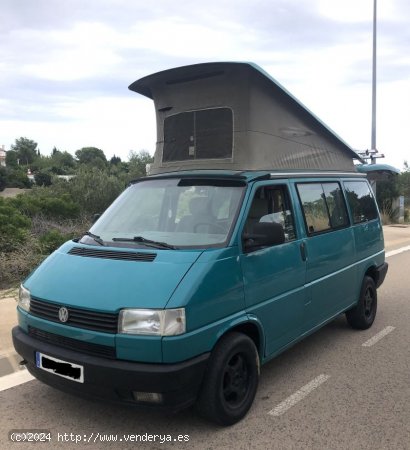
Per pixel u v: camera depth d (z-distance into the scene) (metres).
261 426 3.72
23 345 3.73
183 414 3.89
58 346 3.55
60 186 15.91
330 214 5.38
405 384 4.52
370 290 6.31
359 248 5.92
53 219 12.23
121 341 3.24
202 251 3.63
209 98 4.83
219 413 3.57
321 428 3.70
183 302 3.26
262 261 4.03
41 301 3.66
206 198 4.21
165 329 3.20
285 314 4.34
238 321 3.69
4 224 9.38
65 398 4.18
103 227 4.52
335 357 5.23
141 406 3.28
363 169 7.22
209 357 3.45
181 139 5.08
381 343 5.70
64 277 3.71
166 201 4.41
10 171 64.75
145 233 4.21
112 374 3.23
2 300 7.01
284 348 4.43
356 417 3.87
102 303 3.34
